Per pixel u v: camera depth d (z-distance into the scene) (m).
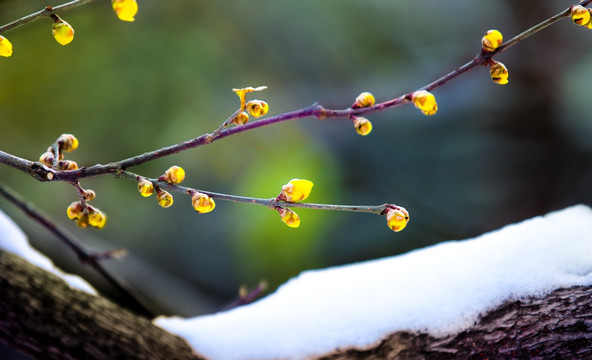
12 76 1.22
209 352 0.72
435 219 1.64
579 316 0.63
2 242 0.75
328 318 0.70
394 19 1.61
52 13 0.58
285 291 0.74
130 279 1.29
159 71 1.29
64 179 0.59
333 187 1.59
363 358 0.68
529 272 0.66
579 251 0.66
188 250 1.70
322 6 1.51
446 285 0.68
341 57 1.61
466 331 0.66
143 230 1.57
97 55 1.26
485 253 0.68
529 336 0.64
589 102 1.67
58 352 0.71
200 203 0.57
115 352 0.71
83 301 0.73
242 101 0.59
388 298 0.69
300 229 1.47
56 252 1.03
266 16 1.47
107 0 1.22
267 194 1.47
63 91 1.25
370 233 1.62
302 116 0.59
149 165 1.33
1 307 0.71
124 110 1.28
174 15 1.32
